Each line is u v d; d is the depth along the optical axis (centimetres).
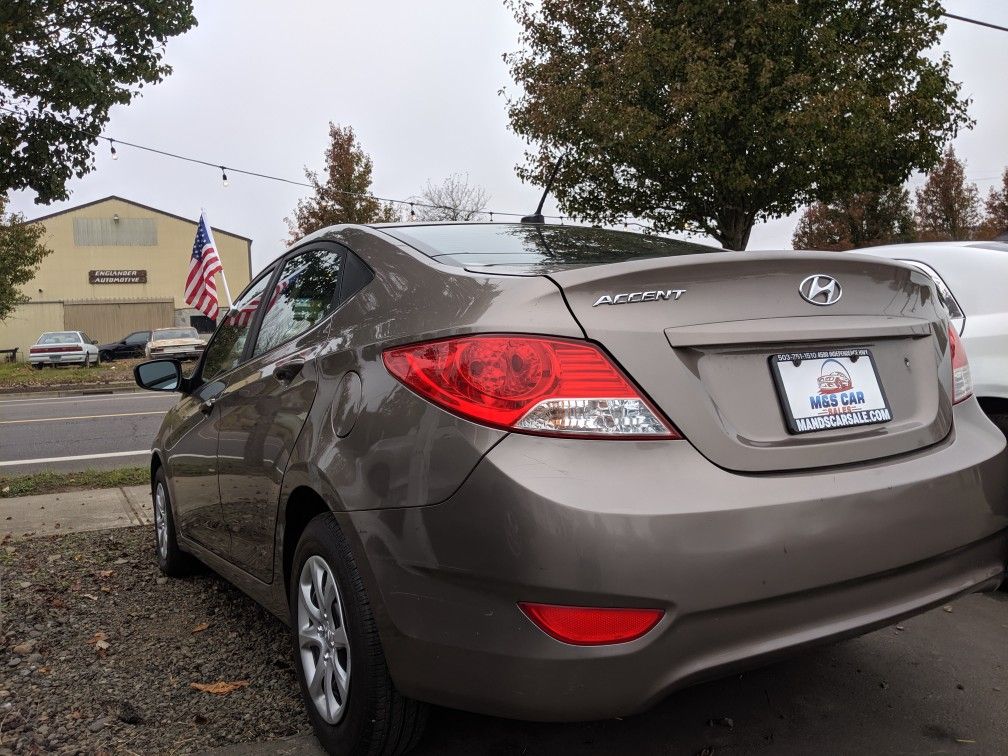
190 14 1132
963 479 229
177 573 430
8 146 1101
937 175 3697
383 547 212
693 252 275
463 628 196
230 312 394
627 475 189
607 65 1362
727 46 1248
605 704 188
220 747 257
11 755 253
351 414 231
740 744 252
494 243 271
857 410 226
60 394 1970
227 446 328
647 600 184
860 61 1334
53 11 1038
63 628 361
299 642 258
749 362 212
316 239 321
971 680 293
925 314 253
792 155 1279
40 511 580
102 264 4747
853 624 207
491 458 191
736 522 192
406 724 226
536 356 194
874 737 254
